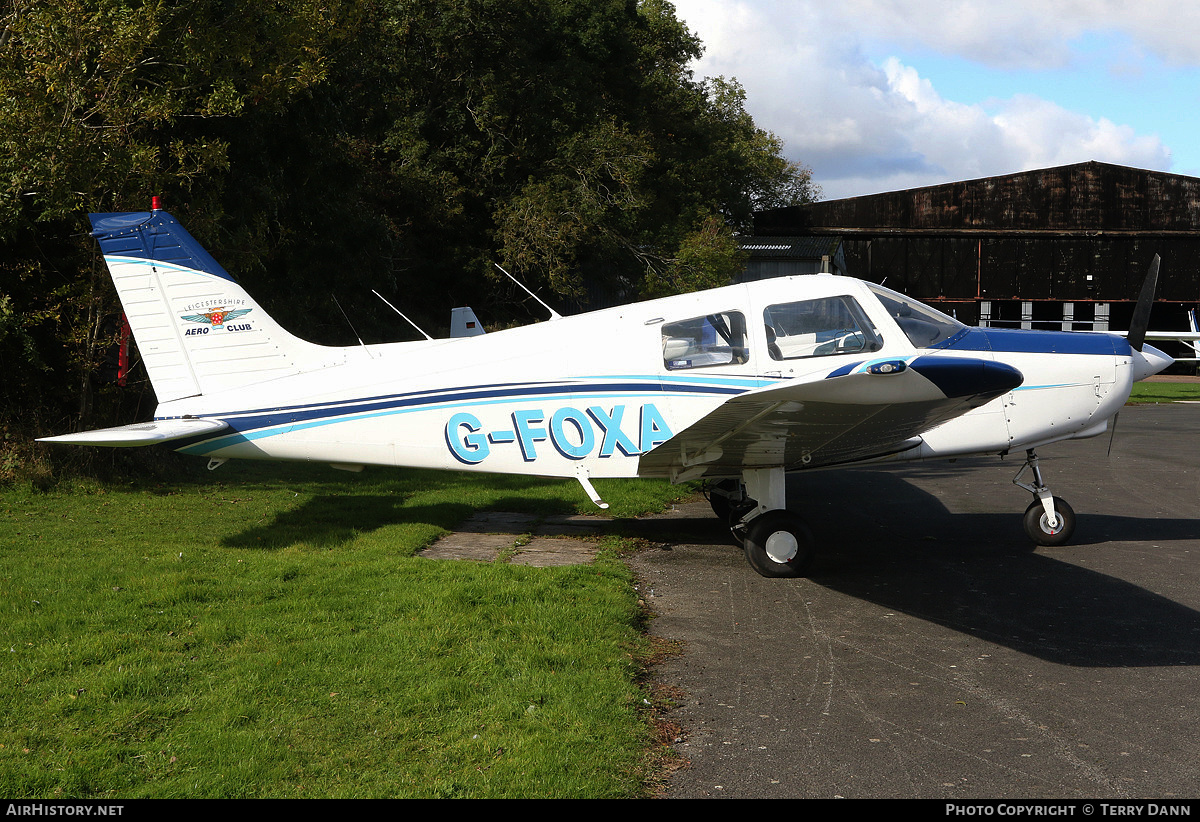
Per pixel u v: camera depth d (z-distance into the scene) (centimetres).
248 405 663
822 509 840
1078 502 862
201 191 1002
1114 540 694
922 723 355
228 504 795
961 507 844
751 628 480
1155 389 2572
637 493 883
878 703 376
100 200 828
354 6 1282
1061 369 654
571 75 2322
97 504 779
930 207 3662
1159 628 477
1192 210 3516
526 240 2114
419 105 2258
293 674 380
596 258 2427
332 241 1457
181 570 552
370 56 1898
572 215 2120
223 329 675
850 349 616
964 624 486
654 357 631
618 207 2334
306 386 664
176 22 900
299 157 1296
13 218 783
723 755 325
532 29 2316
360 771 300
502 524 754
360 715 342
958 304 3678
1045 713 365
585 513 809
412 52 2159
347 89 1530
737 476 650
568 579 543
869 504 864
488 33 2175
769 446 568
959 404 481
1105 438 1395
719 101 3950
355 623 452
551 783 292
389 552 619
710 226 2447
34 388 902
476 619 457
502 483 937
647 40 3133
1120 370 658
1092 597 536
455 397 648
